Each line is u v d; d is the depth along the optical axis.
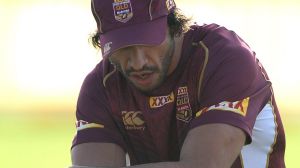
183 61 10.34
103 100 10.93
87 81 11.16
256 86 10.20
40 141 34.81
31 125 39.31
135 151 11.08
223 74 10.03
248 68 10.10
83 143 10.92
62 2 60.75
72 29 58.06
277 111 10.84
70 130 37.84
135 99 10.69
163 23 10.05
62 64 55.38
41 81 53.59
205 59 10.23
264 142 10.72
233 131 9.80
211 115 9.88
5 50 56.84
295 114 42.03
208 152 9.71
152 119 10.66
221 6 58.88
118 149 10.93
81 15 59.16
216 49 10.25
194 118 10.09
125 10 9.97
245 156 10.70
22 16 58.66
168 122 10.62
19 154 31.81
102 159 10.83
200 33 10.52
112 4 10.00
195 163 9.69
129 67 9.91
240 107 9.91
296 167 27.73
